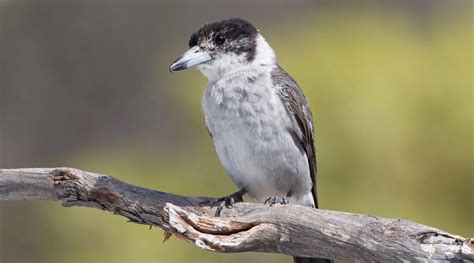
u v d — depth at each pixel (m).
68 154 19.64
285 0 20.05
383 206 12.57
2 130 19.59
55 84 20.17
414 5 17.56
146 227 13.85
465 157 12.70
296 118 9.48
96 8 20.67
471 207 12.75
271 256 13.86
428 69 13.21
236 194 9.67
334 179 12.63
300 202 9.97
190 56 9.78
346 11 14.80
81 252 14.06
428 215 12.68
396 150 12.70
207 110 9.61
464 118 12.77
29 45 20.34
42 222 15.30
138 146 18.80
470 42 13.47
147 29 20.72
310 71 13.23
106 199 8.65
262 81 9.49
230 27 9.77
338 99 12.84
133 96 19.94
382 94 12.86
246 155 9.44
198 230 7.93
